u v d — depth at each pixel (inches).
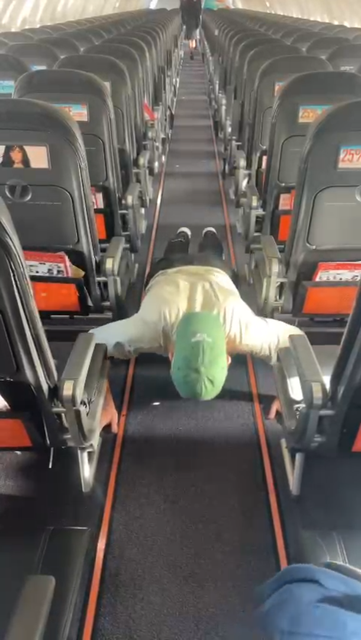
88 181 95.2
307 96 115.1
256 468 99.7
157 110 250.5
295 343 75.7
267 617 28.6
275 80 150.6
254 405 115.3
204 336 71.9
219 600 78.2
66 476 97.7
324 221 97.7
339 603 27.8
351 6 686.5
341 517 90.4
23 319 59.7
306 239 100.7
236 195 194.5
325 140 86.7
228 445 104.7
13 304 57.7
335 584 29.0
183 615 76.4
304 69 151.3
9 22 577.6
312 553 84.2
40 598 45.4
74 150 88.1
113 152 124.1
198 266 94.2
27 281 57.7
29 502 93.0
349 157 88.7
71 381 69.1
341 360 66.2
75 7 909.2
